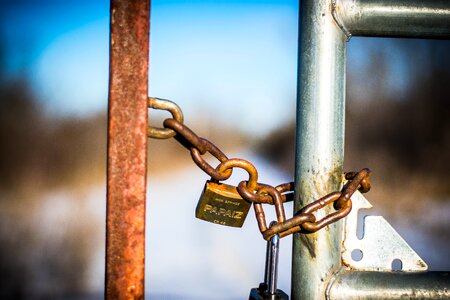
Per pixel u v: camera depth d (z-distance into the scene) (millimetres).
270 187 1766
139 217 1569
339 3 1742
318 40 1755
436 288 1734
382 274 1765
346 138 8383
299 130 1793
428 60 8336
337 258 1790
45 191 7738
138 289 1577
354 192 1758
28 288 5230
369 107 8398
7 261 5812
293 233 1781
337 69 1770
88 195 7785
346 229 1812
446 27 1776
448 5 1738
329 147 1761
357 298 1743
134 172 1562
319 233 1759
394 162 8234
